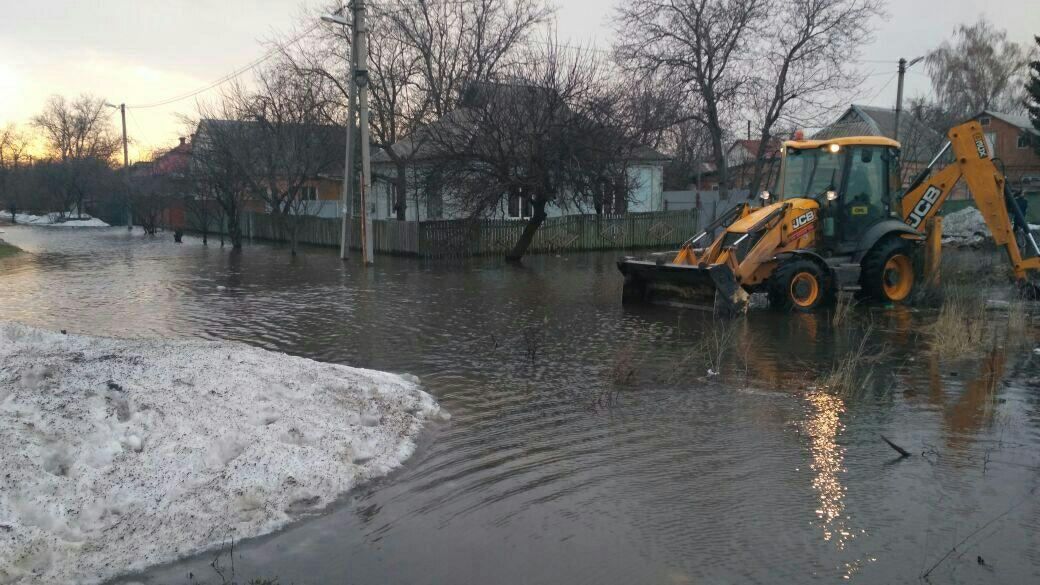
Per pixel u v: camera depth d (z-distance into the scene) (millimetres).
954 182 14195
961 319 10789
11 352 6402
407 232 26031
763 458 5891
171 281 18734
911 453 5977
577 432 6566
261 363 7027
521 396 7762
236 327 11898
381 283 18172
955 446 6152
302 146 30219
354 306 14219
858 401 7488
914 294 14086
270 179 30703
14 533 4195
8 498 4418
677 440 6336
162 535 4484
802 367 8969
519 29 30219
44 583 3979
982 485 5324
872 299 14000
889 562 4234
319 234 33188
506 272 20859
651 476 5543
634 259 14211
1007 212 13930
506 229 26688
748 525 4715
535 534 4645
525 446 6215
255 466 5188
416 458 5938
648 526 4727
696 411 7180
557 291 16438
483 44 30141
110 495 4711
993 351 9672
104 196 60375
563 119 22422
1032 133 41469
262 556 4395
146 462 5039
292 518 4852
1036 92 39812
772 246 12977
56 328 11766
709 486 5340
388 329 11719
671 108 28828
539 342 10594
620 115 23828
